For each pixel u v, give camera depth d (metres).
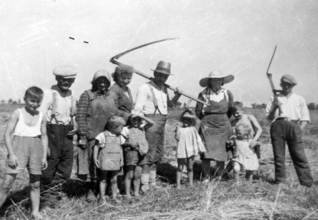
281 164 6.62
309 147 10.91
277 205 4.94
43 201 5.07
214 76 6.54
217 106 6.62
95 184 5.79
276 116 6.83
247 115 7.15
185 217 4.48
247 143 6.70
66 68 5.02
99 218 4.65
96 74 5.32
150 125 6.04
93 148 5.38
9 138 4.34
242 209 4.77
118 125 5.32
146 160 5.88
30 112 4.55
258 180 6.73
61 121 5.07
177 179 6.42
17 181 6.15
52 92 5.02
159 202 5.30
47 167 5.04
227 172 7.20
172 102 6.67
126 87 6.13
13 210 4.89
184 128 6.52
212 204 4.96
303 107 6.75
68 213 4.87
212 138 6.62
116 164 5.32
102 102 5.40
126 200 5.45
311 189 6.02
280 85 6.87
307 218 4.54
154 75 6.28
